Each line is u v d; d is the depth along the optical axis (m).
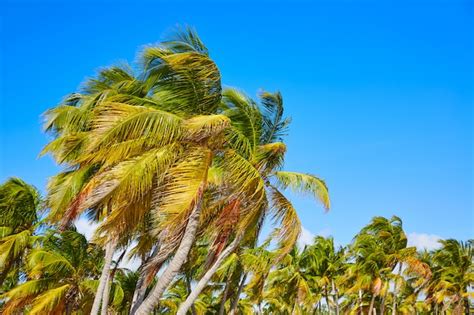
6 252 21.77
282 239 13.56
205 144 12.89
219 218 13.34
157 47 12.79
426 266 41.38
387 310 56.12
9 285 27.42
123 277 26.66
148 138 12.16
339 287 47.72
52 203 16.73
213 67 12.98
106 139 11.36
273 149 13.89
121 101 13.32
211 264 14.24
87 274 24.95
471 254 43.38
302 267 43.97
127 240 17.09
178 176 11.98
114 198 11.52
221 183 13.88
